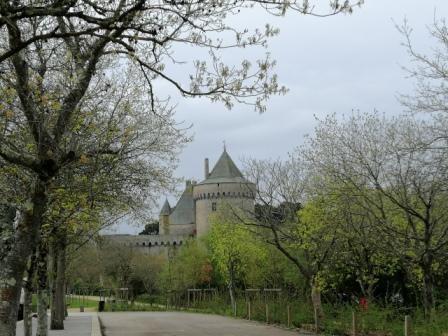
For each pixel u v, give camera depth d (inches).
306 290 1320.1
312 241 1109.7
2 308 325.1
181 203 4557.1
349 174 883.4
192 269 2593.5
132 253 2807.6
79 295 3651.6
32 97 378.6
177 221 4495.6
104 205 693.3
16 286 331.3
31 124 354.9
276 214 1323.8
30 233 341.7
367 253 1005.2
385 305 1014.4
